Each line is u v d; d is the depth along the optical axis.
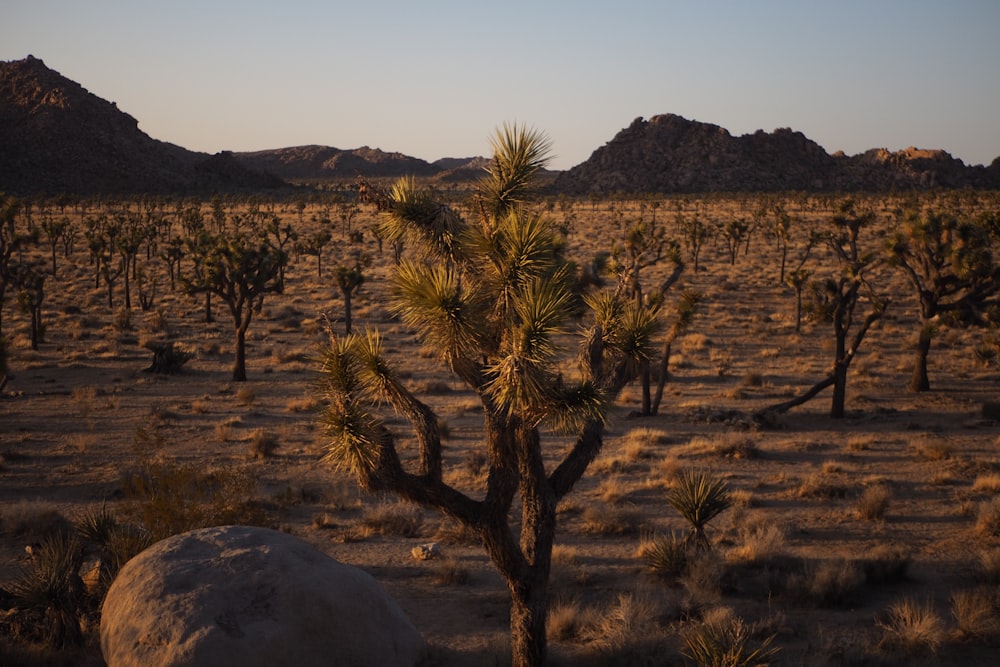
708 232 97.44
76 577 10.83
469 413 28.56
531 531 8.99
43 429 25.12
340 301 59.81
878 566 12.80
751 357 40.91
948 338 43.50
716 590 12.25
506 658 9.66
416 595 12.48
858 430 25.72
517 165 8.50
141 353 42.16
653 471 20.23
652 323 9.06
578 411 7.60
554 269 8.22
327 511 17.08
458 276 8.47
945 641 10.19
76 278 71.94
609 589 12.64
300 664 7.64
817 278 63.81
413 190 8.59
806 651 9.82
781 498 18.03
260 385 34.03
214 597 7.77
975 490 18.33
